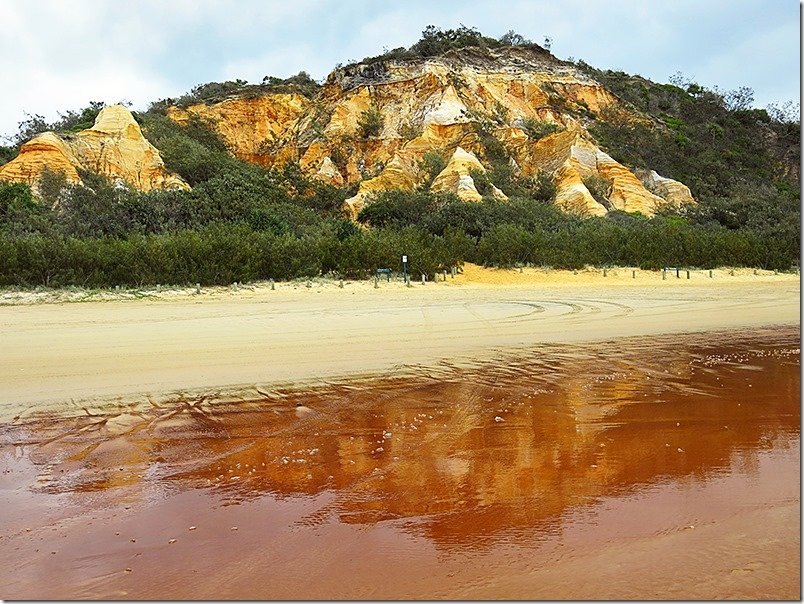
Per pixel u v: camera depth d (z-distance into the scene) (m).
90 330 13.80
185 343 12.22
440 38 71.06
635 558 3.98
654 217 45.84
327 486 5.32
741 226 43.72
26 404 7.94
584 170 51.22
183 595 3.65
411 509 4.82
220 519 4.68
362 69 63.91
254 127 63.25
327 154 57.28
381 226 38.97
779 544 4.14
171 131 52.44
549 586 3.68
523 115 60.47
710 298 21.55
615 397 8.25
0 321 15.20
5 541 4.35
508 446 6.29
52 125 50.59
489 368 10.18
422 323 15.15
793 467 5.59
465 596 3.60
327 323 15.05
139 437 6.70
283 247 26.03
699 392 8.50
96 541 4.35
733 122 78.12
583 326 14.84
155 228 30.72
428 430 6.88
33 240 22.45
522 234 31.69
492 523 4.53
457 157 46.69
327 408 7.80
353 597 3.61
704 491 5.05
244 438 6.66
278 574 3.87
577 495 5.02
